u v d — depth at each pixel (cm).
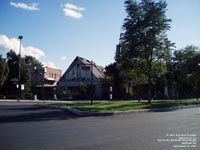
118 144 1028
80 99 6153
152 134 1264
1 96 5372
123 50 3781
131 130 1397
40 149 945
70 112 2498
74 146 993
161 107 3231
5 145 1012
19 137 1177
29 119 1903
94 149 943
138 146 992
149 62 3806
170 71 6631
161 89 7156
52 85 7475
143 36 3666
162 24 3666
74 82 7119
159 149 943
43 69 7506
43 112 2466
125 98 6419
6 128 1451
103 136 1205
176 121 1858
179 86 7269
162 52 3781
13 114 2242
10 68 5791
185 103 4103
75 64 7175
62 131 1353
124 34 3750
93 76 6956
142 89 6338
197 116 2275
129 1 3716
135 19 3706
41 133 1288
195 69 5481
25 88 5712
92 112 2344
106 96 6550
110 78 6500
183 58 6075
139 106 3098
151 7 3684
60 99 6006
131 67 3800
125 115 2362
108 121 1833
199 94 7831
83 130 1392
